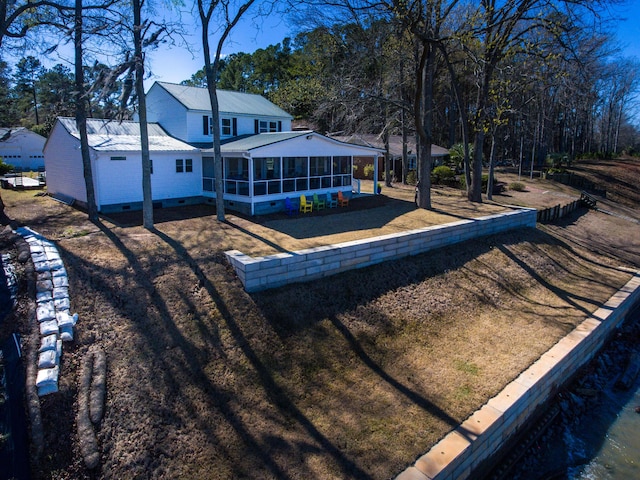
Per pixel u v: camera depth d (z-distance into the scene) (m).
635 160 58.03
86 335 7.95
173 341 8.31
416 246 14.48
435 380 8.67
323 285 11.30
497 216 18.64
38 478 5.74
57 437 6.23
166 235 13.08
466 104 47.91
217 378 7.82
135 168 18.16
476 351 10.00
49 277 9.38
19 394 6.66
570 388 10.80
